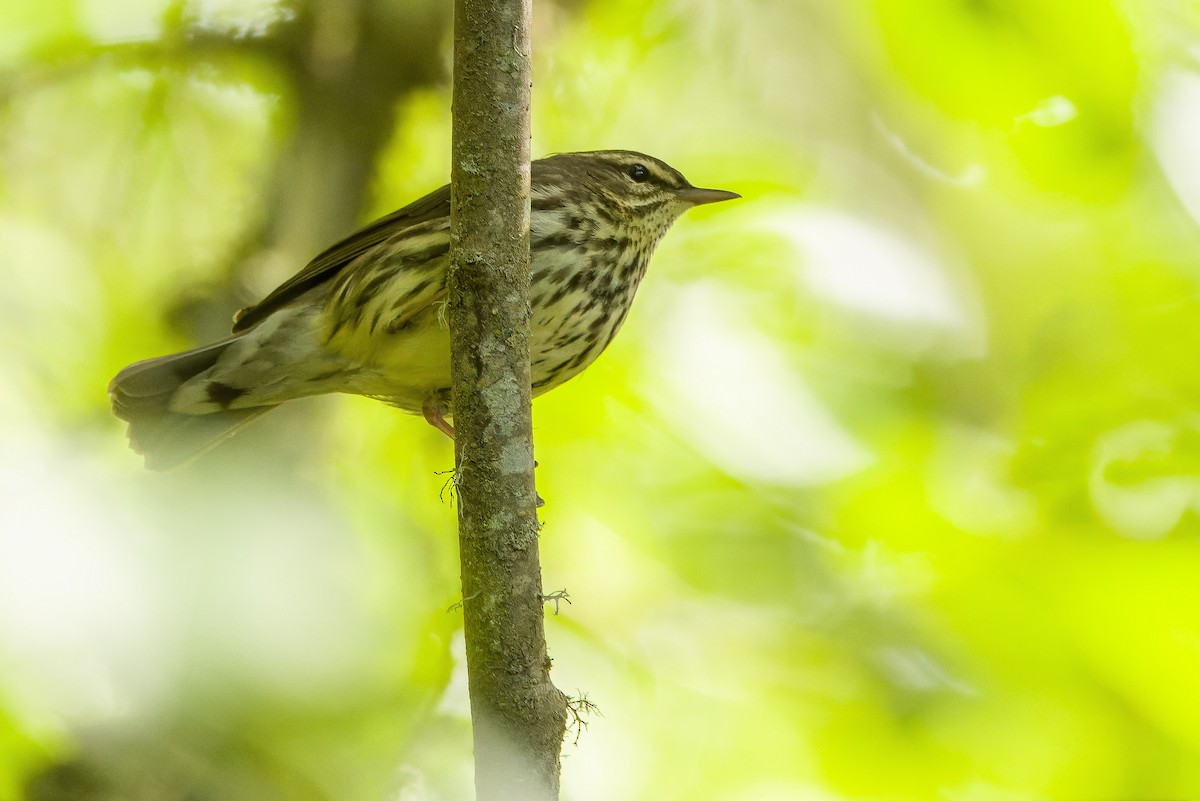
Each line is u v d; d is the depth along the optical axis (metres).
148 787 7.46
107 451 10.33
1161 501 11.32
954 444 11.91
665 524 11.68
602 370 11.36
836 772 11.09
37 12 11.27
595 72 12.03
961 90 11.17
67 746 7.75
